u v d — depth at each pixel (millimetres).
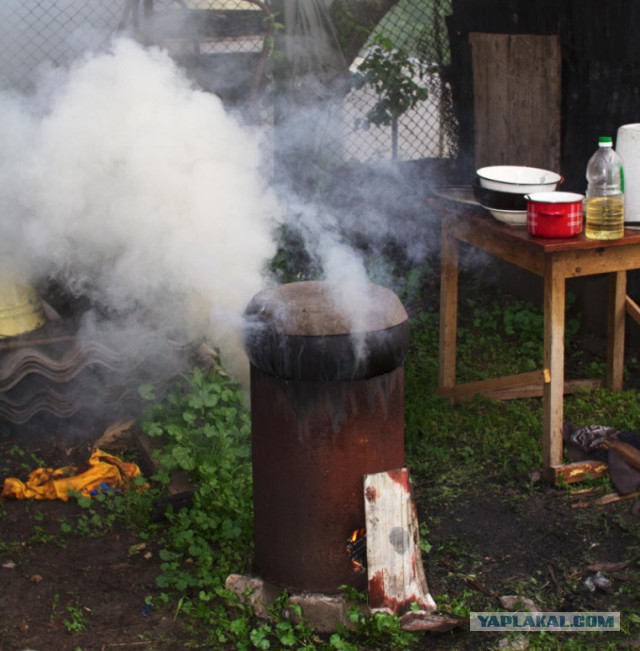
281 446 3213
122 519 4012
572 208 3953
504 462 4418
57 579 3619
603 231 3965
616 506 4055
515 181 4445
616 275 4906
